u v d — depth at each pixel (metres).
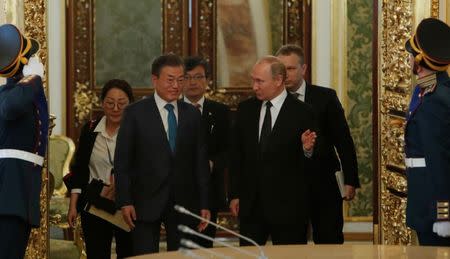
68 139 11.56
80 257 10.12
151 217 7.42
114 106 8.26
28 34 8.44
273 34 12.54
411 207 6.82
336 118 8.41
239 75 12.55
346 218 12.41
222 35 12.54
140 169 7.49
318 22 12.41
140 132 7.48
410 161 6.84
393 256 4.81
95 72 12.45
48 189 8.50
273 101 7.62
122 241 8.26
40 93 7.01
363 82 12.41
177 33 12.50
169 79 7.47
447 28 6.85
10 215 6.83
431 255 4.84
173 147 7.51
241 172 7.74
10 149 6.91
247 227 7.66
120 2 12.44
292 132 7.57
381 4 8.45
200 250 5.02
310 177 7.77
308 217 7.66
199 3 12.49
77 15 12.40
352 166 8.42
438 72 6.83
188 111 7.59
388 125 8.35
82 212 8.22
